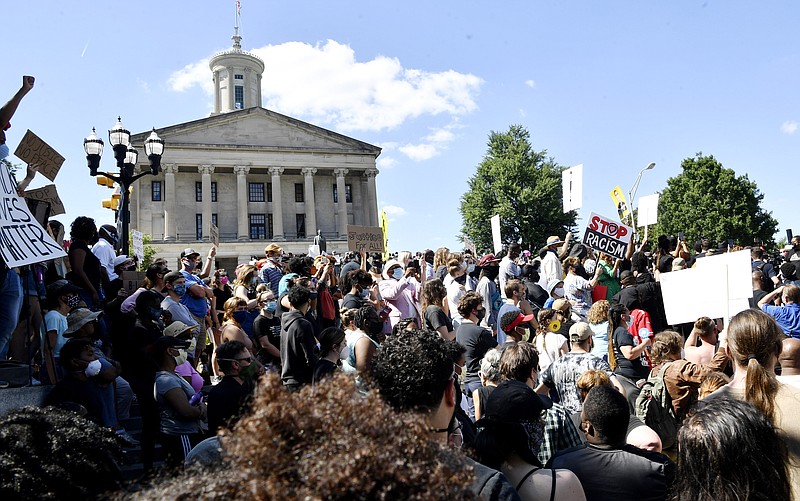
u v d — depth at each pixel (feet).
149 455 21.99
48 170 29.01
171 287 30.12
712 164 199.82
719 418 8.05
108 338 30.55
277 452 4.05
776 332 12.29
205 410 20.62
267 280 39.50
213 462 4.83
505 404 11.45
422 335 9.36
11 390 15.70
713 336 24.23
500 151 238.89
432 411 8.87
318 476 3.80
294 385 22.03
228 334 27.50
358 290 31.60
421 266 44.24
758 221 195.31
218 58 252.83
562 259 48.55
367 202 228.43
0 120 17.60
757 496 7.70
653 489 11.78
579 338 20.72
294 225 227.40
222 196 220.23
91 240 29.12
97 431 6.75
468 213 228.84
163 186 213.25
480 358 24.71
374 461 3.91
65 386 18.83
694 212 195.52
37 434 6.17
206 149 207.62
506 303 31.37
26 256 16.61
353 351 22.17
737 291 23.70
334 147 223.71
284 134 218.59
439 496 4.09
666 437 17.12
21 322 23.54
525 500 10.61
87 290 27.76
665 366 17.76
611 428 12.47
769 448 7.95
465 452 5.43
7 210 16.72
